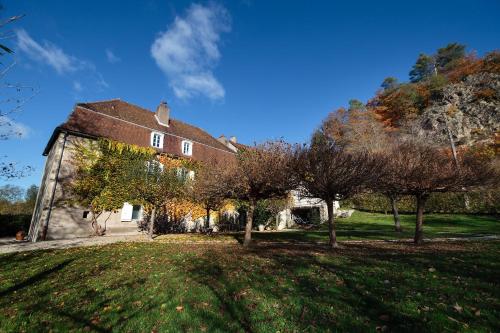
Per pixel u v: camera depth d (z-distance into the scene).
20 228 22.50
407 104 45.91
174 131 23.81
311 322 3.79
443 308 4.12
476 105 41.44
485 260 7.25
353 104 48.53
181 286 5.61
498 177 12.21
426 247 10.43
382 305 4.29
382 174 11.52
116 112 20.88
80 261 8.61
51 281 6.37
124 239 15.19
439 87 47.06
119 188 18.17
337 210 30.94
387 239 14.20
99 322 4.02
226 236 17.16
